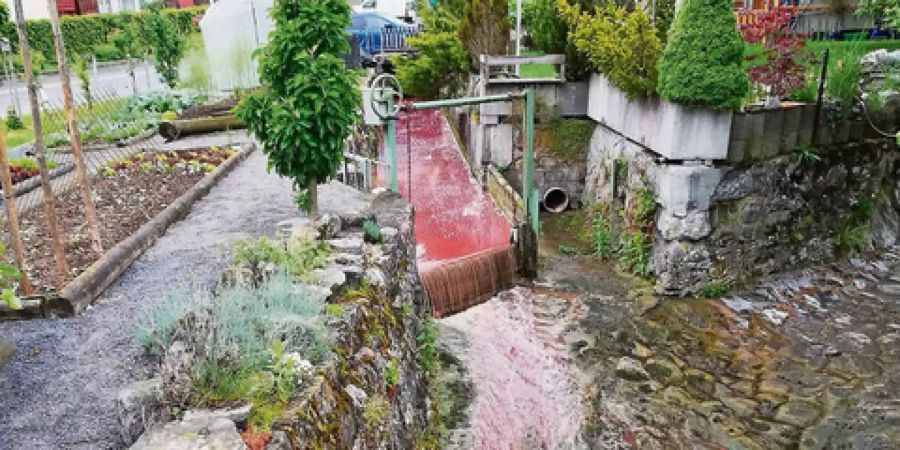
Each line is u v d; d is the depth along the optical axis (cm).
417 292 752
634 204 1045
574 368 812
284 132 606
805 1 1519
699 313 918
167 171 1008
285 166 635
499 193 1194
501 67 1461
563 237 1198
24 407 383
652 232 1007
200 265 612
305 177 637
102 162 1066
